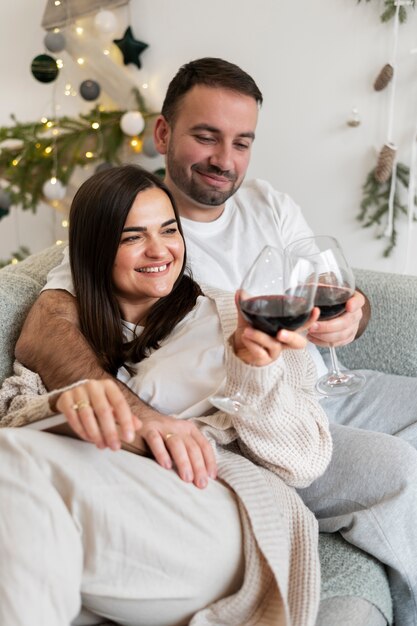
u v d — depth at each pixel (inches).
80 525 42.4
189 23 118.6
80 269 58.9
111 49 123.5
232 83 74.1
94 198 57.3
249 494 47.6
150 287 57.2
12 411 54.8
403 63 107.8
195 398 53.8
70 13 117.8
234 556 46.2
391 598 55.0
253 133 76.1
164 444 48.0
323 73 112.3
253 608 45.9
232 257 76.2
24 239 140.3
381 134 111.0
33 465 41.9
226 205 79.1
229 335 54.7
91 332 58.8
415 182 111.0
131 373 57.2
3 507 40.5
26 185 123.0
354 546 55.2
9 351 61.7
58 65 116.6
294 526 50.0
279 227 79.4
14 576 39.2
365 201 113.2
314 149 115.5
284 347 46.9
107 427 42.8
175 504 44.8
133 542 42.8
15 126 121.8
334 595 50.1
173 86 77.0
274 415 50.6
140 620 44.8
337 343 61.7
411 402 70.7
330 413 71.8
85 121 126.0
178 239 58.7
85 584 43.0
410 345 77.9
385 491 55.6
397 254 114.3
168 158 77.4
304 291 44.4
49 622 39.5
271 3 112.7
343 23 109.6
